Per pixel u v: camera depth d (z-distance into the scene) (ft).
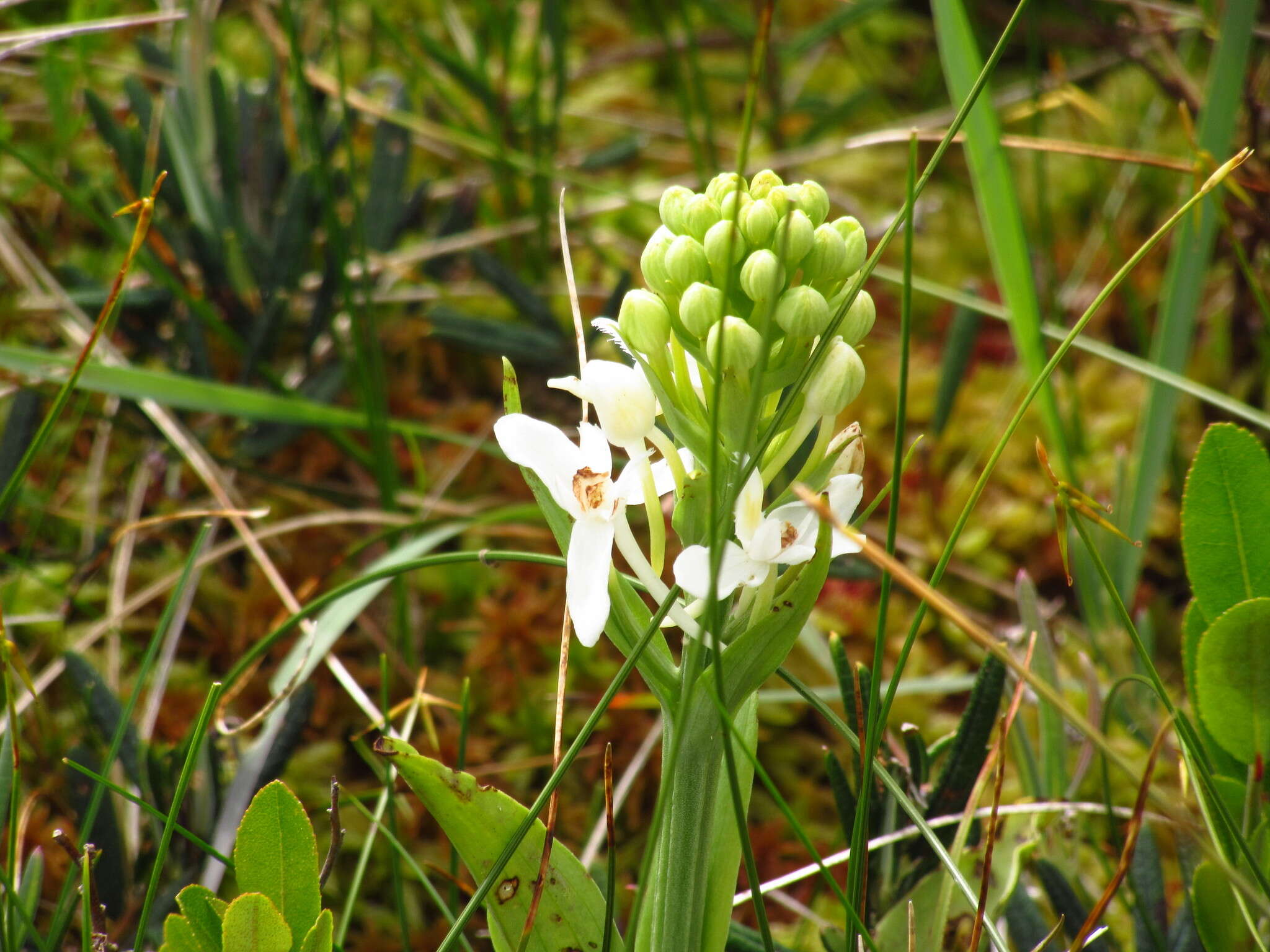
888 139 1.06
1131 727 1.05
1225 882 0.88
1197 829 0.81
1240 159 0.84
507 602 1.31
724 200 0.80
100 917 0.86
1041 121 1.44
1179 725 0.85
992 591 1.38
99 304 1.30
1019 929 0.93
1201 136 1.09
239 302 1.35
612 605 0.80
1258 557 0.89
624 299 0.79
